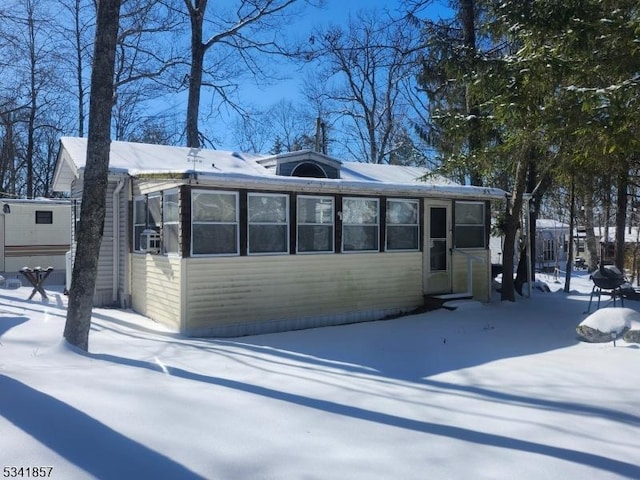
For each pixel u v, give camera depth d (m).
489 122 9.39
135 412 3.98
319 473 3.16
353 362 6.36
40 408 3.86
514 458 3.47
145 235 9.24
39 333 6.89
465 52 8.34
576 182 11.72
